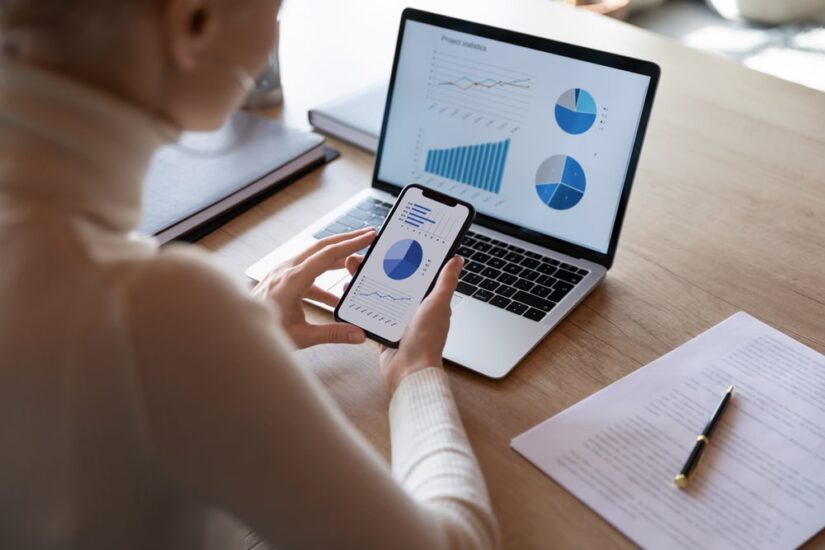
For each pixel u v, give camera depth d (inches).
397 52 41.0
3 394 16.9
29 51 16.5
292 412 17.9
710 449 28.4
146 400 17.2
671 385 31.3
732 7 128.7
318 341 31.6
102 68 16.7
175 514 19.6
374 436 29.4
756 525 25.8
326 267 32.9
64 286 16.6
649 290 36.8
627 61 35.8
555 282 36.2
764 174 45.1
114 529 18.8
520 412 30.4
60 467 17.8
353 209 40.8
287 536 18.7
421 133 40.9
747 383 31.3
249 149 44.2
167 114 18.3
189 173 41.9
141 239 18.9
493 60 38.8
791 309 35.9
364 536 18.8
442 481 24.3
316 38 59.1
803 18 126.5
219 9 17.6
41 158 16.7
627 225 41.3
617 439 28.8
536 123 38.2
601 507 26.5
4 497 18.5
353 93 51.1
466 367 31.9
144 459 18.0
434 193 33.5
